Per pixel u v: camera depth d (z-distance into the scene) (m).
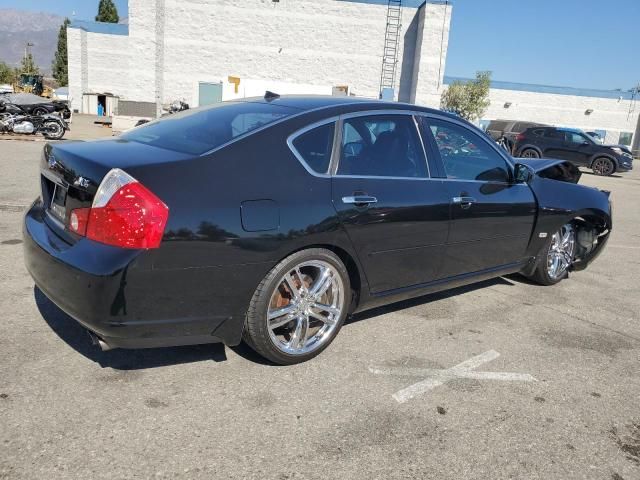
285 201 2.93
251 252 2.80
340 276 3.29
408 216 3.53
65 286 2.60
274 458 2.39
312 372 3.20
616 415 2.98
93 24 38.66
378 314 4.22
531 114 42.88
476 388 3.17
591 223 5.47
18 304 3.79
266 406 2.80
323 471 2.34
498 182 4.34
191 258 2.62
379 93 36.03
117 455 2.33
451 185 3.89
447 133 4.01
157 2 33.56
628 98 43.22
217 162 2.78
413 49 35.62
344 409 2.83
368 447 2.53
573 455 2.59
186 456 2.36
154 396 2.81
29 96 17.03
